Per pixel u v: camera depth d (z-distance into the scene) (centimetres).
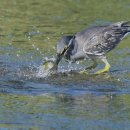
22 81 1611
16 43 2006
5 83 1588
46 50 1933
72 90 1539
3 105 1412
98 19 2306
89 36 1789
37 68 1738
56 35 2109
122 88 1565
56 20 2312
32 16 2364
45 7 2500
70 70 1750
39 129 1263
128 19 2291
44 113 1364
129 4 2533
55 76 1670
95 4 2545
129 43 2044
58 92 1522
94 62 1798
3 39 2048
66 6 2523
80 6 2517
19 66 1761
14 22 2273
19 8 2472
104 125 1293
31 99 1462
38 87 1562
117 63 1827
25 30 2170
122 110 1387
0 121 1309
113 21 2264
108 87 1570
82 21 2288
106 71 1744
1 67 1739
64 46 1717
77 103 1435
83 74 1703
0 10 2433
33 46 1975
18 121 1312
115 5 2522
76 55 1772
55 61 1717
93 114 1359
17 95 1491
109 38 1808
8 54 1880
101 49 1789
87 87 1568
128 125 1294
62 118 1332
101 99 1466
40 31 2158
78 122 1309
